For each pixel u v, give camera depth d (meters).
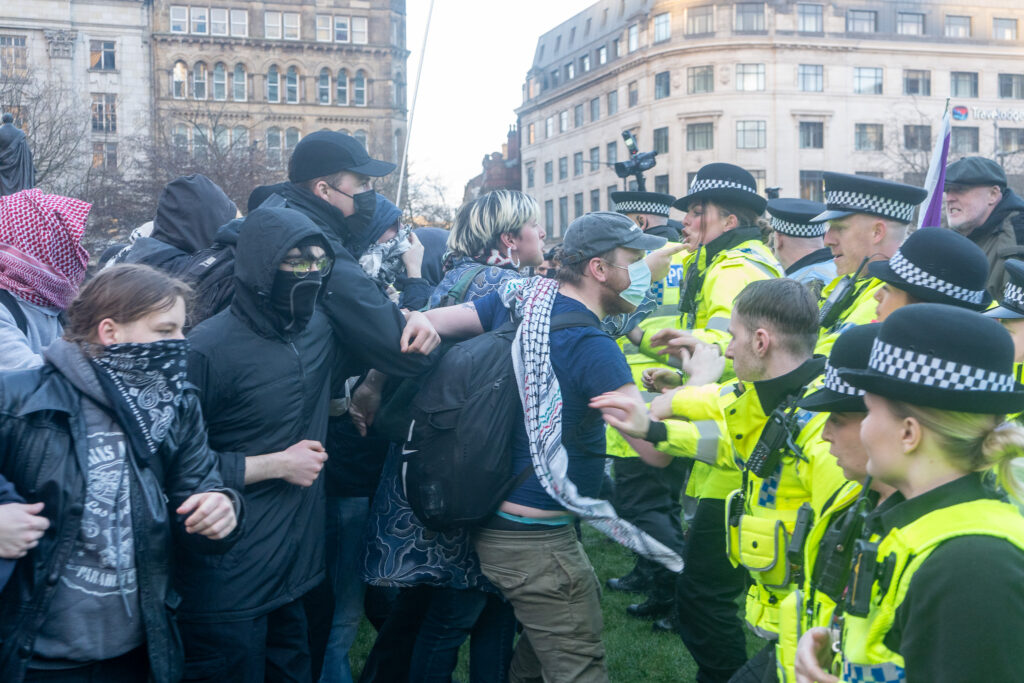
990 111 66.44
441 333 3.45
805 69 63.66
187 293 2.62
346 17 59.78
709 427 2.87
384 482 3.46
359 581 3.89
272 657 3.03
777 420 2.50
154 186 32.97
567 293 3.19
